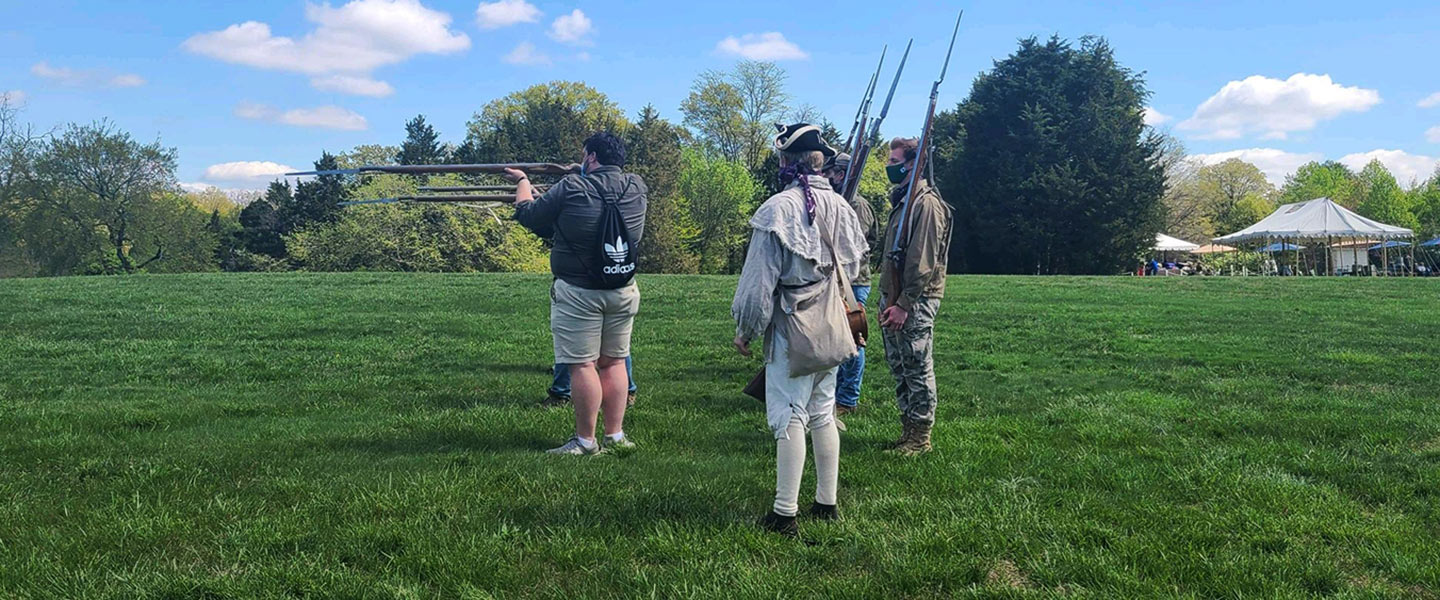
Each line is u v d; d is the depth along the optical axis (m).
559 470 4.45
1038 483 4.34
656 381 7.61
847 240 3.73
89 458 4.67
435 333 11.14
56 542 3.43
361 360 8.86
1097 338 10.91
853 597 3.03
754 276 3.52
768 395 3.69
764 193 58.66
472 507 3.85
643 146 55.44
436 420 5.68
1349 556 3.41
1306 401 6.67
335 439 5.16
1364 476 4.45
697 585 3.09
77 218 49.72
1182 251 50.34
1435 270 46.03
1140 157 43.72
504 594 3.04
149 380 7.76
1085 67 44.03
